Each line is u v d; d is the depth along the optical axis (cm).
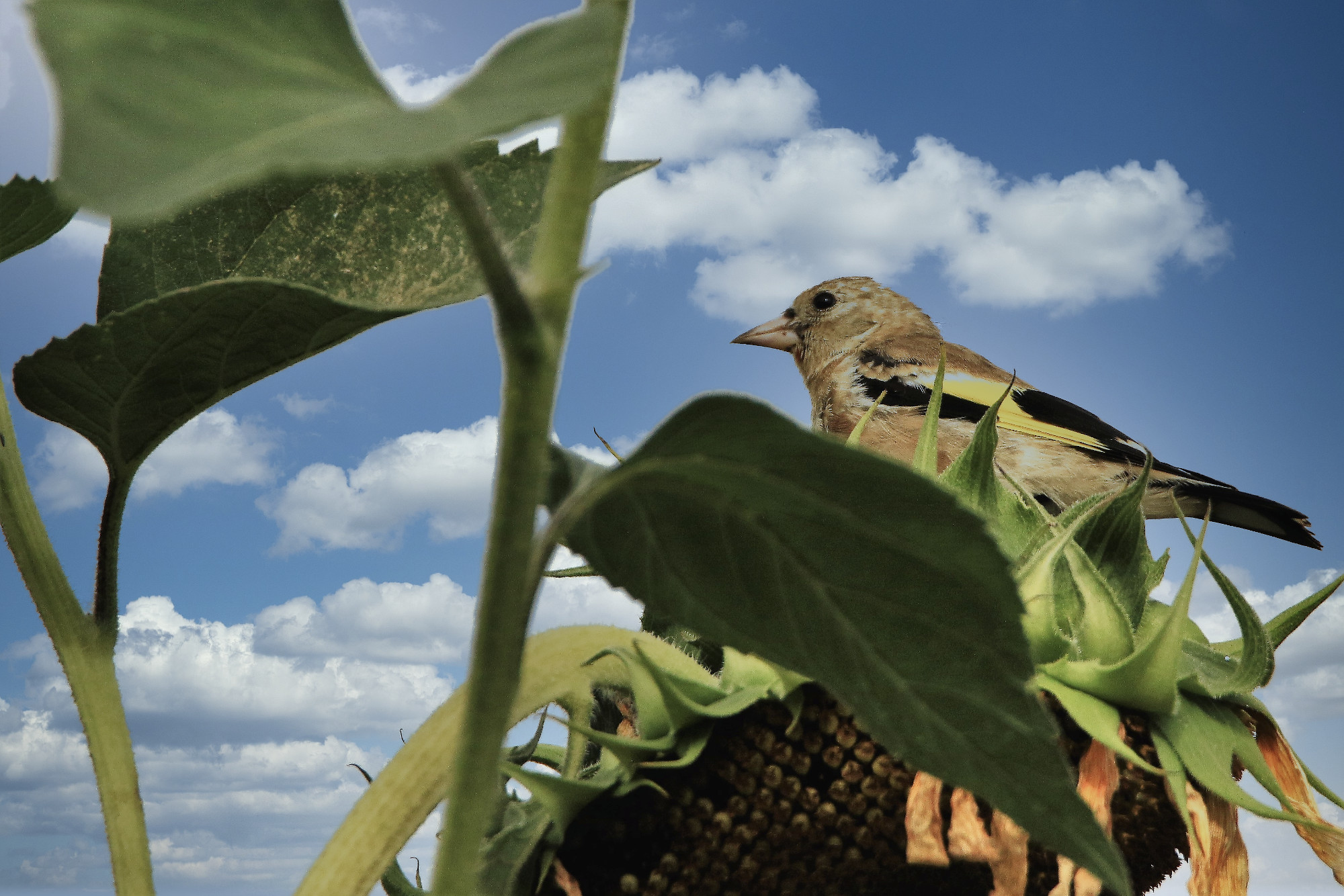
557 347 22
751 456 27
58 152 13
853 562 30
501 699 22
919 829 44
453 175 20
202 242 55
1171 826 48
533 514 22
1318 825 42
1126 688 46
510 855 45
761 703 48
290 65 16
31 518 48
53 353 44
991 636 30
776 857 47
